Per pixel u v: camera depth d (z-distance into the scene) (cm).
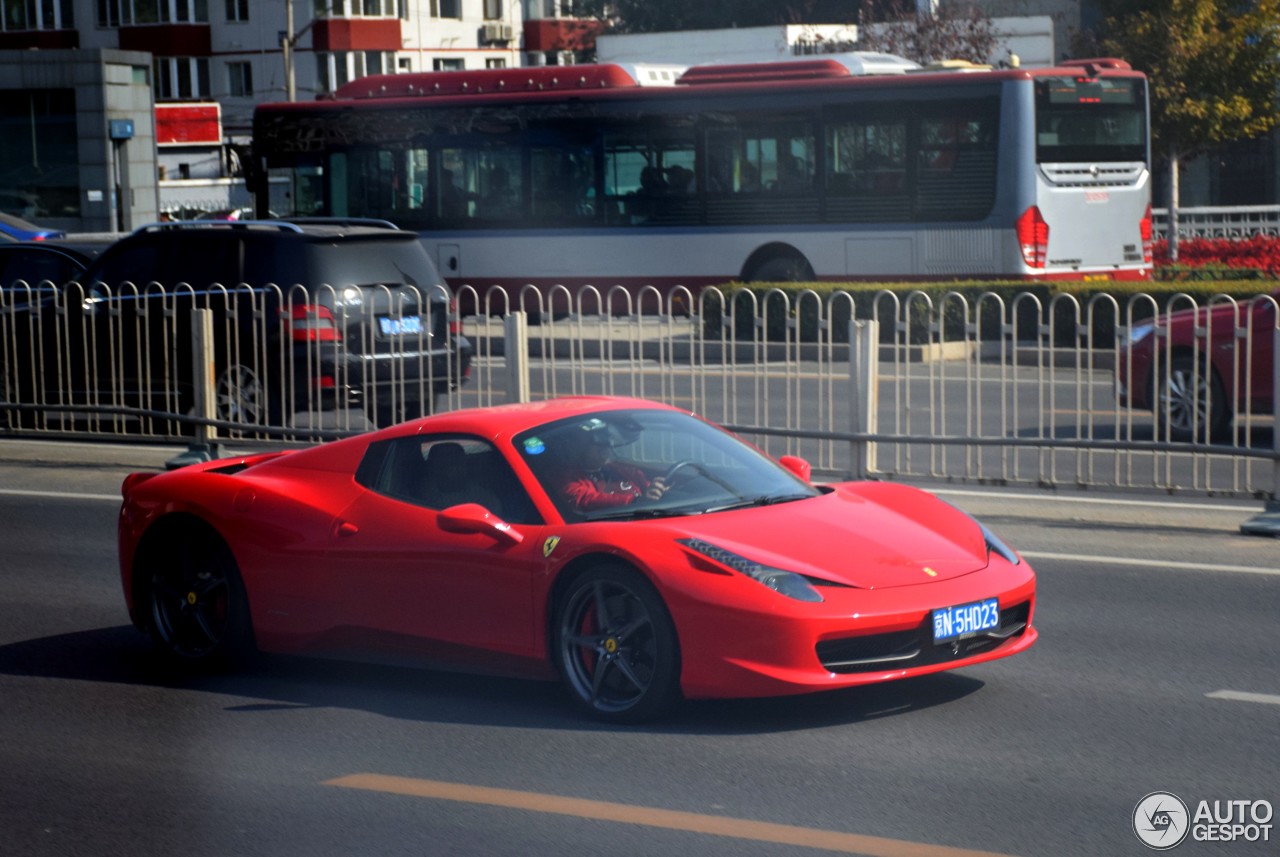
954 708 797
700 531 779
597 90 2972
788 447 1488
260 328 1702
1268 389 1627
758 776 694
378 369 1698
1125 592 1055
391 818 656
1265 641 923
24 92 5241
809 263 2820
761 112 2836
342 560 860
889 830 624
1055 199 2669
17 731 802
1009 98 2636
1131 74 2739
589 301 3011
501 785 694
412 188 3142
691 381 1542
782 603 732
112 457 1739
